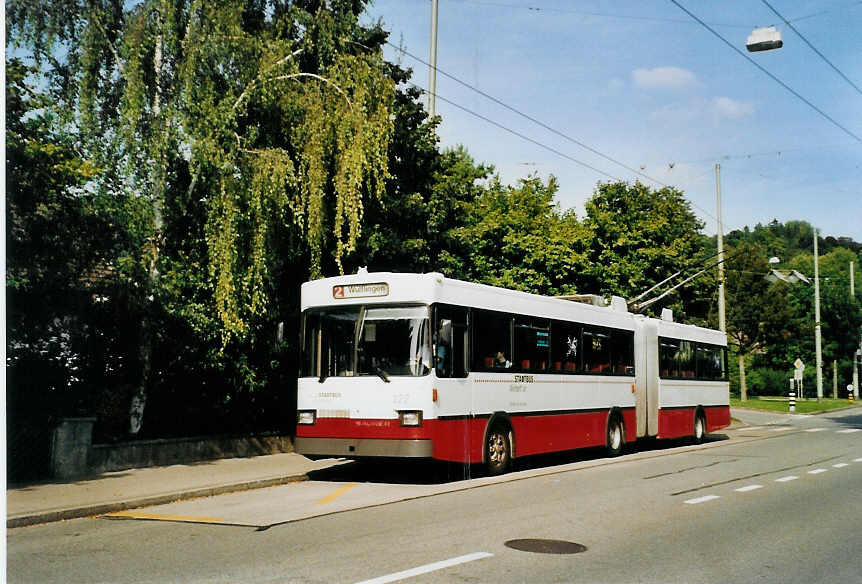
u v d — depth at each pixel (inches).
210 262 580.4
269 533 353.7
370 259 726.5
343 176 598.9
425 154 804.6
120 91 571.5
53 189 495.2
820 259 3553.2
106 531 368.2
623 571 286.2
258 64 601.0
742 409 1926.7
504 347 610.9
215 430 676.7
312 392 558.6
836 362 2893.7
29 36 527.8
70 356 570.9
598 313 760.3
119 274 562.3
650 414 846.5
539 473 607.5
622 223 1505.9
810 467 671.8
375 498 465.7
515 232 1273.4
